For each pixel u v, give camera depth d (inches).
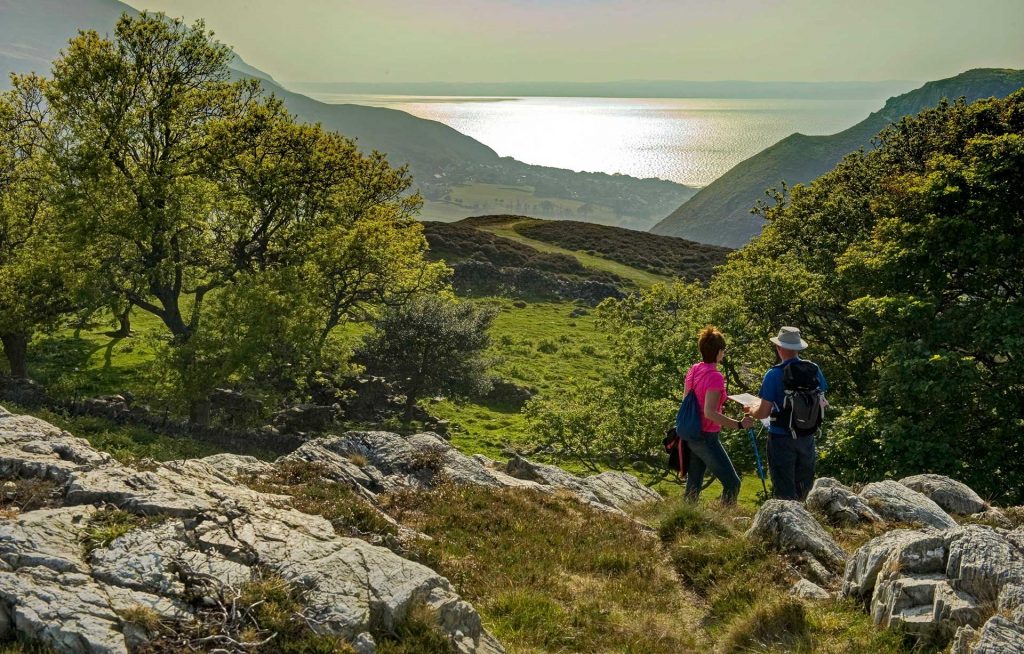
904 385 896.3
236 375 1348.4
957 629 263.4
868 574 328.5
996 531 313.7
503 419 1856.5
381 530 391.2
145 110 1428.4
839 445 910.4
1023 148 971.9
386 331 1863.9
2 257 1537.9
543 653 305.1
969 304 983.0
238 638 234.2
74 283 1348.4
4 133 1551.4
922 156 1862.7
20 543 250.2
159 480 335.0
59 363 1766.7
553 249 4242.1
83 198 1341.0
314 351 1498.5
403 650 250.8
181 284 1504.7
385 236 1731.1
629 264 4143.7
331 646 238.4
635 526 508.1
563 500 567.5
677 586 395.9
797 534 401.4
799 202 1720.0
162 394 1322.6
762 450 1031.0
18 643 211.8
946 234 1002.7
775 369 475.8
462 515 484.7
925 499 484.7
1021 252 951.6
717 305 1242.6
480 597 358.0
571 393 1740.9
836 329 1278.3
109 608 231.1
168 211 1354.6
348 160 1824.6
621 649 317.4
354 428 1592.0
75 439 378.0
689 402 479.2
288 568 272.7
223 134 1551.4
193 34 1450.5
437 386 1840.6
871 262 1058.1
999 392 903.7
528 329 2807.6
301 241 1577.3
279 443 1305.4
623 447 1232.2
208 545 279.3
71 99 1366.9
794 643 294.8
